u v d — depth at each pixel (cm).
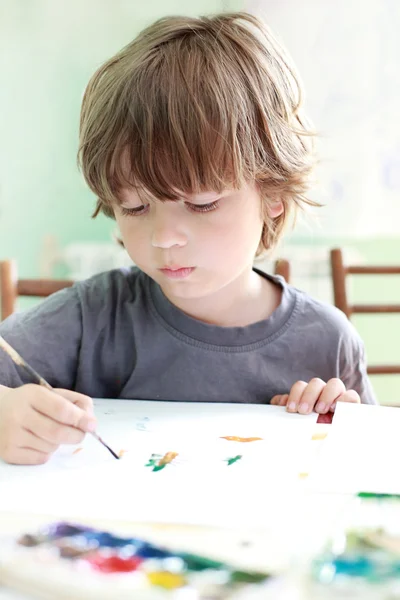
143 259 76
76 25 265
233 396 89
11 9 264
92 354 91
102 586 38
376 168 254
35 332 89
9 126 270
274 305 93
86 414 62
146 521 47
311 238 256
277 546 43
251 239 78
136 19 262
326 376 93
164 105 72
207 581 39
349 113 253
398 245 258
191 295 77
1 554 42
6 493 52
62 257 272
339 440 65
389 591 38
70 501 51
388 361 262
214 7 256
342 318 97
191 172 70
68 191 271
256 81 78
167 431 68
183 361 89
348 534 45
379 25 250
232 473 57
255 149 77
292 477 56
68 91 267
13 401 62
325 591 38
